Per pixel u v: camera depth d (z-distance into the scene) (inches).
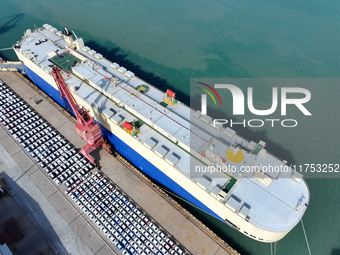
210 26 6097.4
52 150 3649.1
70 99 3036.4
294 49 5408.5
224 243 2800.2
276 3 6884.8
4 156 3592.5
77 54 4188.0
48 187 3275.1
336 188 3245.6
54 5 6860.2
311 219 3004.4
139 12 6599.4
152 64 5049.2
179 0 7081.7
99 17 6382.9
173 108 3400.6
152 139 3102.9
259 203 2546.8
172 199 3166.8
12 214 3021.7
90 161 3540.8
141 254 2721.5
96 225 2962.6
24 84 4690.0
